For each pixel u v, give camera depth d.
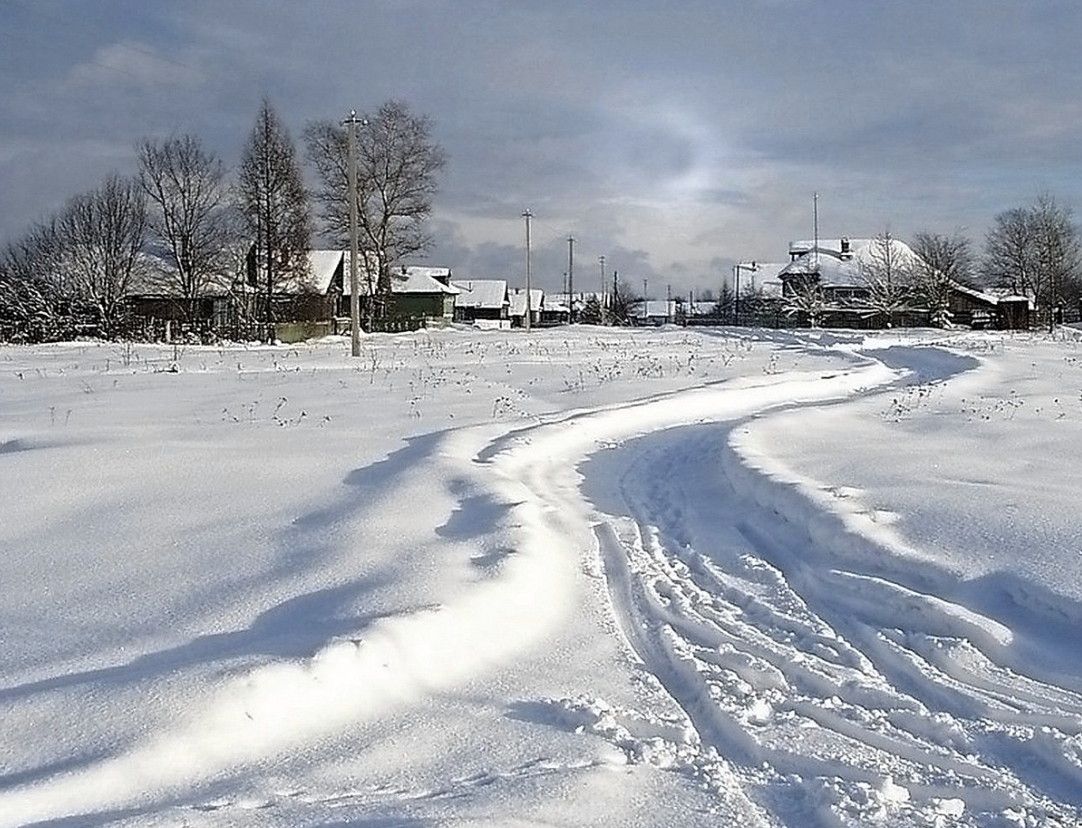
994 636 5.41
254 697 4.42
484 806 3.76
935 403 16.19
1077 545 6.60
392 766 4.16
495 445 12.30
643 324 103.75
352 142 34.31
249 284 53.44
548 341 40.84
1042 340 39.91
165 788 3.84
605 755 4.30
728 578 7.11
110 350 33.22
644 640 5.91
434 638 5.38
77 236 52.06
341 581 6.32
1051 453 10.59
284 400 16.69
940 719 4.60
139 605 5.92
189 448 11.18
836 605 6.39
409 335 51.78
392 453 11.33
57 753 3.91
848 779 4.10
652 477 11.19
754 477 9.45
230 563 6.79
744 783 4.11
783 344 42.09
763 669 5.29
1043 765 4.21
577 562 7.58
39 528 7.73
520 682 5.19
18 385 19.75
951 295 71.44
